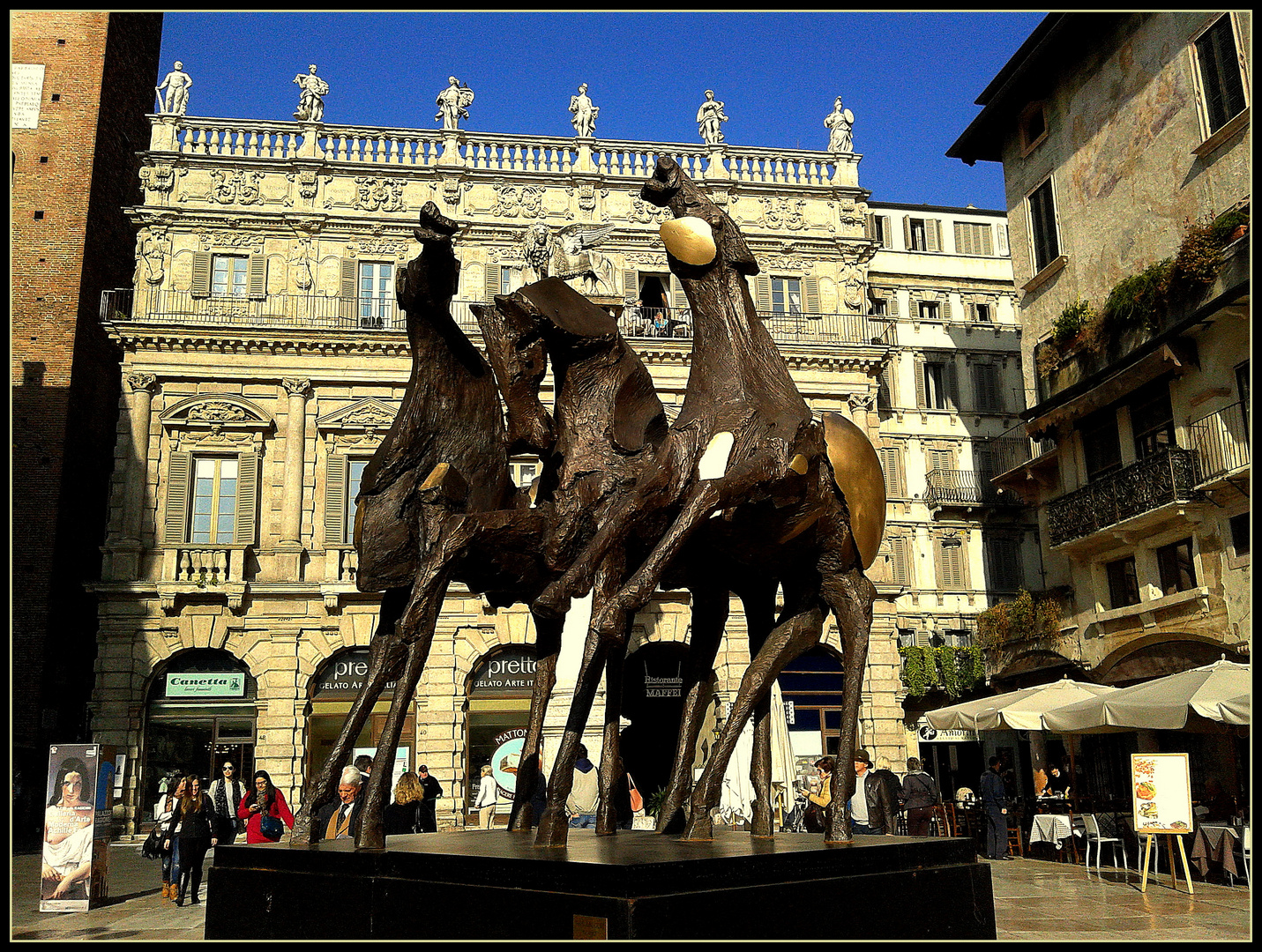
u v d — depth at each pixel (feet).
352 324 90.84
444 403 16.83
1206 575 60.85
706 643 17.35
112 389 99.35
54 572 85.66
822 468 15.38
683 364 92.79
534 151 98.22
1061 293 76.89
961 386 124.57
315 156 93.04
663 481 15.08
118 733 81.25
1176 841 43.52
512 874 10.80
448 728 83.41
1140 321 65.92
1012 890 37.27
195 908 36.06
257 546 86.07
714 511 14.34
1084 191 74.18
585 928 9.93
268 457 87.92
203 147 93.09
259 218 91.35
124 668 82.43
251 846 13.87
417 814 29.63
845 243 100.01
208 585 83.41
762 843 13.85
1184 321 59.98
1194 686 39.34
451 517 15.14
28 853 64.08
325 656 84.53
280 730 82.74
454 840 15.01
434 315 16.61
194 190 91.56
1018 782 106.73
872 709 91.04
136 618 83.25
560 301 16.67
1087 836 47.21
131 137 104.12
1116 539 68.95
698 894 10.23
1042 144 79.41
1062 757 92.68
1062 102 76.69
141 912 35.24
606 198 97.19
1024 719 49.65
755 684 15.64
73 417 90.43
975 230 130.82
